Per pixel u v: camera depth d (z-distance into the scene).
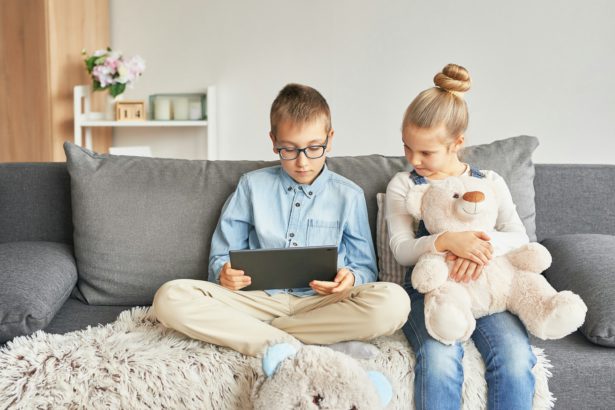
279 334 1.21
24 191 1.67
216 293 1.33
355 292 1.29
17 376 1.11
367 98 3.22
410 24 3.11
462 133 1.46
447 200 1.36
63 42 3.01
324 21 3.19
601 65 2.97
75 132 3.01
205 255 1.55
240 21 3.27
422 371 1.16
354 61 3.20
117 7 3.34
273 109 1.47
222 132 3.38
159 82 3.39
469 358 1.21
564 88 3.02
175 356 1.16
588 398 1.20
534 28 3.00
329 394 1.03
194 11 3.29
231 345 1.21
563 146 3.07
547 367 1.18
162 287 1.27
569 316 1.16
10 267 1.36
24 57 2.98
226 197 1.59
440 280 1.25
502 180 1.53
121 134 3.49
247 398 1.15
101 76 2.92
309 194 1.51
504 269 1.28
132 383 1.11
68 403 1.09
